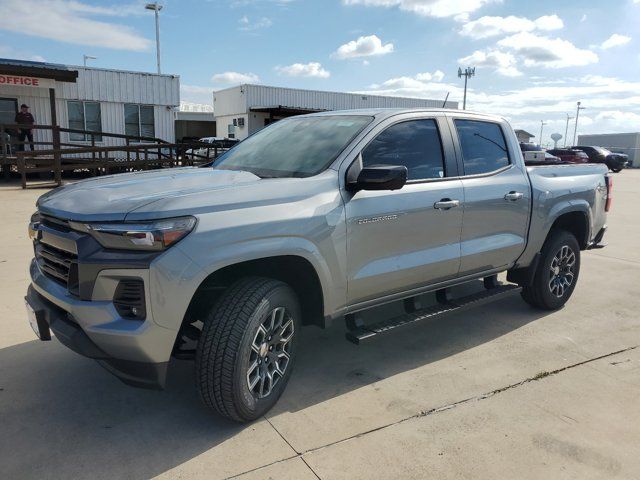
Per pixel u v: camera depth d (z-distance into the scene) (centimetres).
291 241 298
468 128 428
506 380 364
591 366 388
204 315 321
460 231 402
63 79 1747
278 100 3195
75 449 278
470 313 504
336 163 337
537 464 273
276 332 308
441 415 317
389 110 386
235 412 288
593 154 3441
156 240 255
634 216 1200
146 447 281
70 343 276
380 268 351
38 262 325
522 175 458
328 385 353
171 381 355
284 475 260
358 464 269
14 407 318
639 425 311
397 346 422
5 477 254
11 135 1783
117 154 2131
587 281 623
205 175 337
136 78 2133
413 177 377
